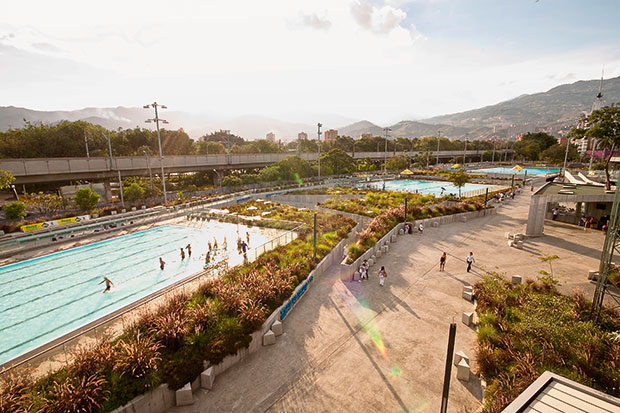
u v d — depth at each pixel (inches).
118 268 895.7
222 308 528.4
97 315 648.4
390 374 435.2
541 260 841.5
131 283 796.0
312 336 526.0
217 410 380.5
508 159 5452.8
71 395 335.9
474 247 973.8
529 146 4675.2
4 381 360.5
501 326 492.4
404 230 1137.4
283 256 802.8
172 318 460.4
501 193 1829.5
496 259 862.5
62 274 858.1
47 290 763.4
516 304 569.6
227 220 1402.6
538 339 439.5
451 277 753.0
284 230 1218.0
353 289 697.6
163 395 381.7
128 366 380.8
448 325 553.9
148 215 1485.0
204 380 411.8
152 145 3009.4
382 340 512.7
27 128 2418.8
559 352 406.9
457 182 1802.4
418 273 780.6
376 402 386.9
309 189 2080.5
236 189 2119.8
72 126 2453.2
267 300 569.6
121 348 417.4
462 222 1298.0
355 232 1106.1
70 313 658.2
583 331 442.0
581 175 1720.0
